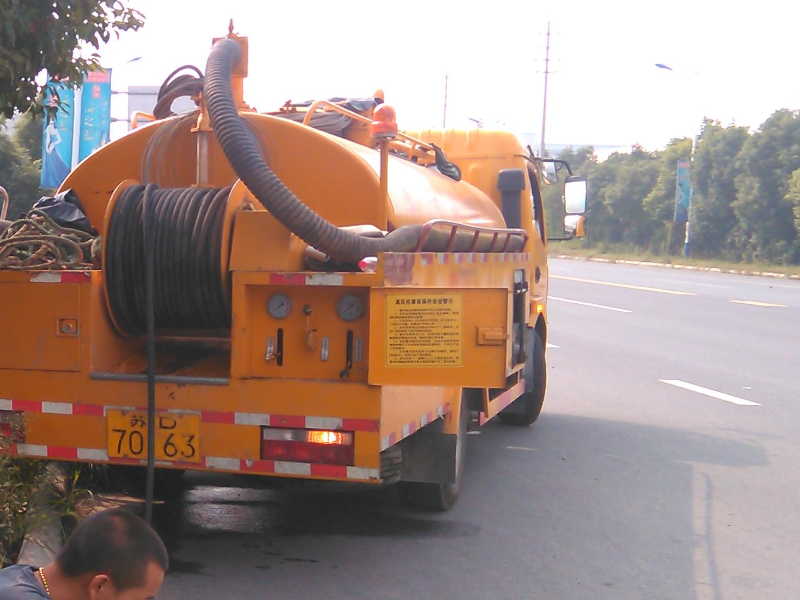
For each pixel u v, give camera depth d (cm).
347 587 529
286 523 639
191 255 514
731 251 5019
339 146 596
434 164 812
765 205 4691
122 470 649
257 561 565
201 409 509
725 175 4997
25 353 526
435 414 600
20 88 539
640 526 661
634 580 559
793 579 568
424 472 628
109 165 639
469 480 769
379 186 573
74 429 522
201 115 614
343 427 497
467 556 588
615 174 6412
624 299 2577
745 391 1222
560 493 738
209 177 615
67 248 558
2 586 244
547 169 1058
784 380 1309
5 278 526
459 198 771
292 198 482
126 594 243
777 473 813
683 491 752
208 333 567
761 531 656
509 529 644
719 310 2269
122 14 550
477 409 710
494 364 483
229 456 507
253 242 509
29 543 511
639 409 1098
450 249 583
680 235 5550
